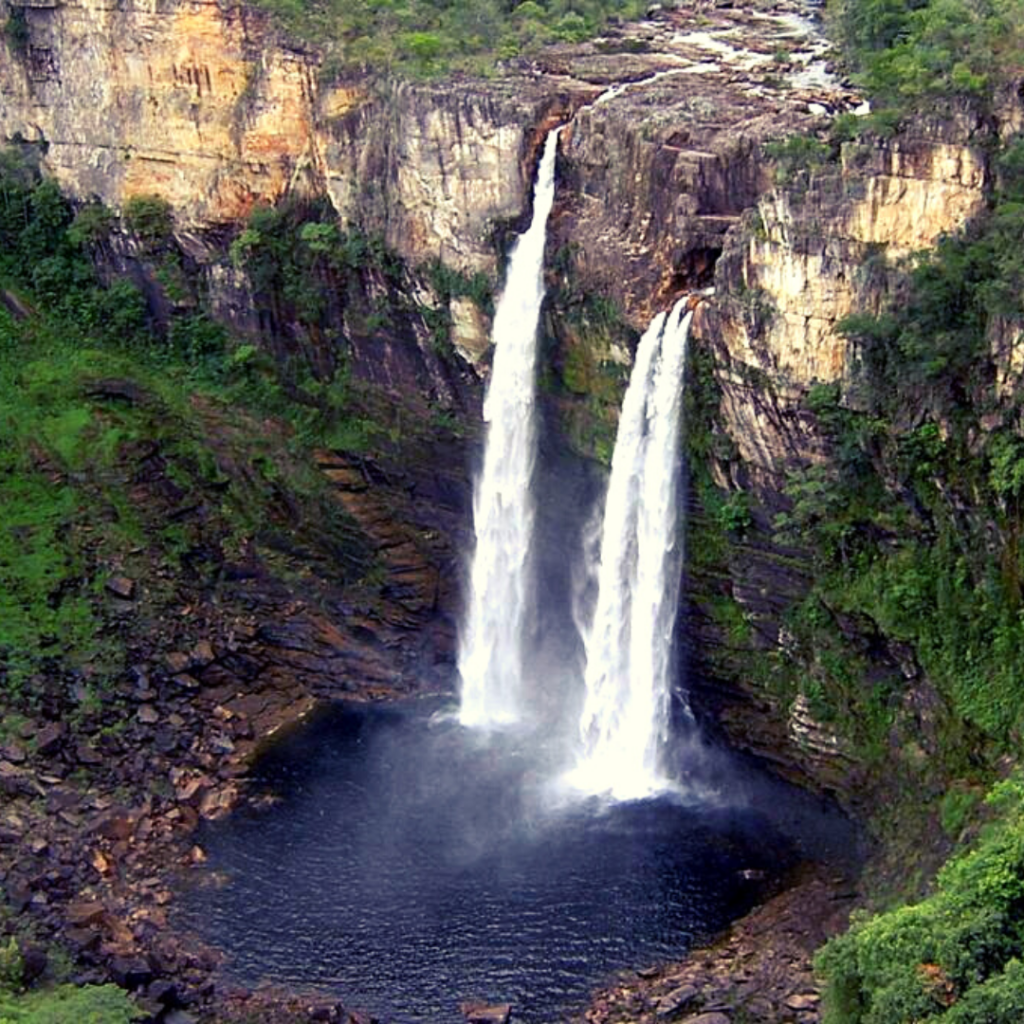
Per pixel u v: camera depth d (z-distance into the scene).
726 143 58.44
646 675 63.19
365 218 68.75
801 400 56.50
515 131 63.00
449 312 66.94
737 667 61.91
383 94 66.69
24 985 51.44
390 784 63.59
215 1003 52.06
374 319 69.56
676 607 62.91
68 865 58.28
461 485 69.94
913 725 56.66
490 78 66.19
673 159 58.88
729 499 60.41
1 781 61.47
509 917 55.84
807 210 54.38
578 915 55.75
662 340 59.53
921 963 42.53
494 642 69.50
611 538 62.88
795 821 59.72
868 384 54.75
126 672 67.69
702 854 58.38
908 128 52.50
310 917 56.25
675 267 59.44
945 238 52.81
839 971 44.53
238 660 69.62
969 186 52.25
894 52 57.12
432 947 54.62
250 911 56.66
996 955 41.78
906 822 55.44
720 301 57.50
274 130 71.00
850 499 57.09
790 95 64.81
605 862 58.28
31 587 69.56
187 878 58.34
